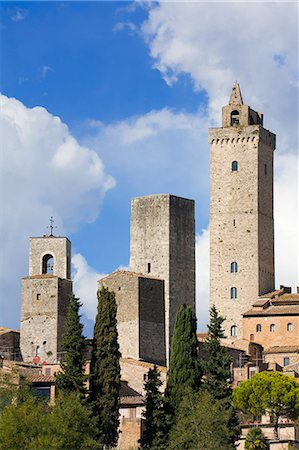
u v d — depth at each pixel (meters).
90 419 157.12
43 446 146.75
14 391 162.25
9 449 147.12
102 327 169.12
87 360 183.12
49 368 189.62
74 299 168.75
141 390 190.25
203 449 158.62
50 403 167.38
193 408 164.00
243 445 171.25
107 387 166.75
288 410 180.88
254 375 188.50
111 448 165.75
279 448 170.75
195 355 172.38
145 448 164.25
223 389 169.62
